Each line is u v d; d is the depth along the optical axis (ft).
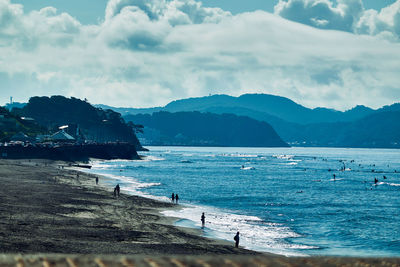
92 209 170.81
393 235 170.81
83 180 321.73
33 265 15.51
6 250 86.74
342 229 181.27
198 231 153.38
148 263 15.49
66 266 15.33
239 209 230.07
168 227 152.05
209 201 259.39
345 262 15.96
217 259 15.74
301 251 138.10
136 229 136.87
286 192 333.83
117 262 15.51
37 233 110.73
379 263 15.90
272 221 195.11
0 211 138.72
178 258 15.74
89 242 107.76
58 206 167.32
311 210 238.68
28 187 226.58
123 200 214.28
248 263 15.58
